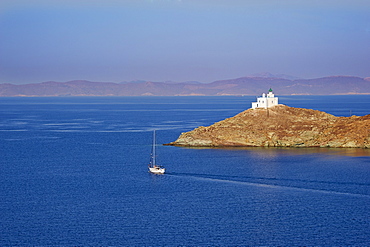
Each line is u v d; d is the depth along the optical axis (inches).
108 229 5625.0
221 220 5910.4
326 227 5649.6
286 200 6702.8
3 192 7268.7
